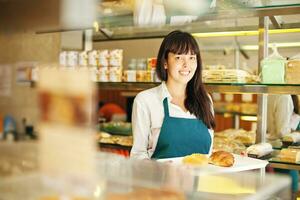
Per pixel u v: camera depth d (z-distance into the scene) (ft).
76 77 2.17
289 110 7.34
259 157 6.38
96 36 10.30
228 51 10.41
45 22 2.53
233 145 7.30
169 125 6.38
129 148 8.13
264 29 6.88
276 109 7.38
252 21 8.04
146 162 3.50
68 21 2.66
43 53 2.91
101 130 9.09
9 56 2.36
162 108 6.46
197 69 6.68
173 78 6.53
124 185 2.82
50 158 2.30
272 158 6.43
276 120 7.39
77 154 2.31
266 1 6.36
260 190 3.04
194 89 6.69
